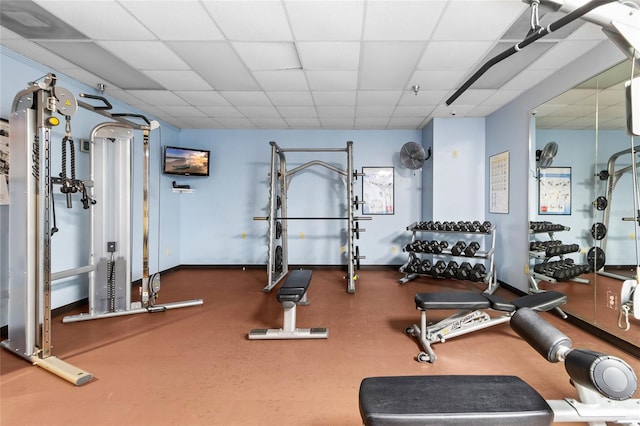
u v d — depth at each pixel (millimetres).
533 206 3373
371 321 2848
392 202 5074
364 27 2207
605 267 2633
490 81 3162
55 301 2947
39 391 1757
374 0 1917
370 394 1089
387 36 2324
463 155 4418
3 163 2451
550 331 1154
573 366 1021
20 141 2047
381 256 5105
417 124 4762
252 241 5141
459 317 2523
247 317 2957
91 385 1820
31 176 2031
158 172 4617
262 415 1565
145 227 3104
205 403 1659
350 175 4141
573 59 2686
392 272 4902
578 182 2902
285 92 3475
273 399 1694
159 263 4621
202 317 2953
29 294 2035
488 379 1174
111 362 2090
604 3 1247
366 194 5098
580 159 2887
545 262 3238
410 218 5059
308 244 5141
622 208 2555
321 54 2605
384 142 5074
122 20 2135
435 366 2041
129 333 2566
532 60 2711
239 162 5141
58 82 2998
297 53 2600
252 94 3543
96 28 2232
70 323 2773
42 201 2051
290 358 2150
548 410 1011
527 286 3436
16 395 1718
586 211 2836
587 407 1163
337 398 1702
